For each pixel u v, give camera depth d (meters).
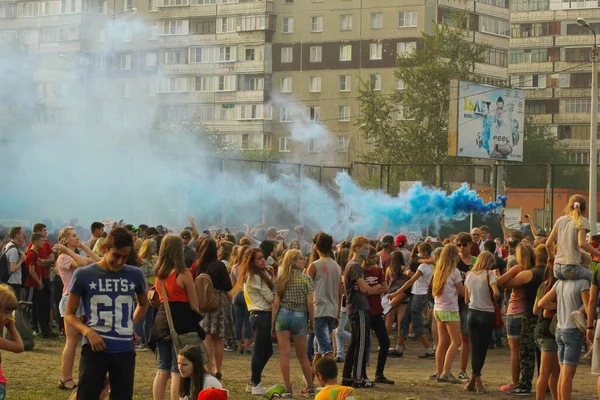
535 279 15.27
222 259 20.12
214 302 14.55
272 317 14.78
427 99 77.38
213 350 16.53
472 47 82.19
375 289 16.06
